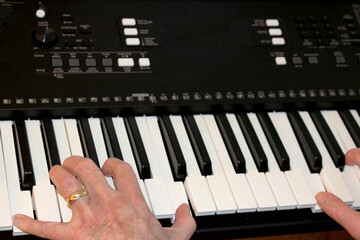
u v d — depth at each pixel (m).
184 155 0.95
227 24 1.06
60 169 0.85
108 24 1.01
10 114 0.93
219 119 1.01
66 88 0.95
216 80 1.01
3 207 0.84
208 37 1.04
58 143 0.93
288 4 1.11
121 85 0.97
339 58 1.08
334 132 1.04
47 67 0.95
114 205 0.83
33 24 0.98
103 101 0.96
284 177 0.96
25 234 0.84
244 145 0.99
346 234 1.05
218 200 0.91
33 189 0.87
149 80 0.99
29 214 0.85
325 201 0.93
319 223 0.94
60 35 0.98
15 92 0.93
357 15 1.13
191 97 0.99
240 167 0.96
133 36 1.01
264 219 0.92
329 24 1.11
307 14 1.11
